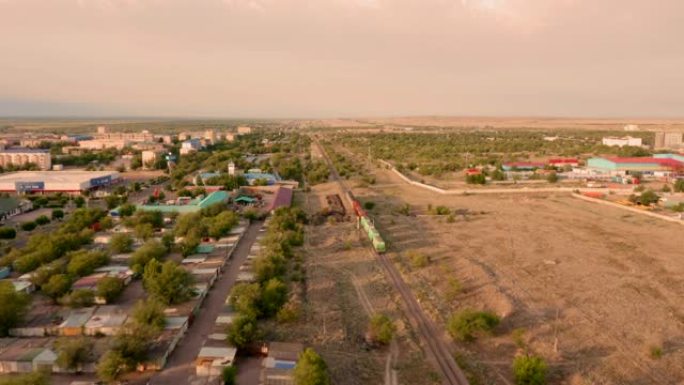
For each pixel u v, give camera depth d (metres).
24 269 72.56
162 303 58.75
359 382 45.97
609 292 68.06
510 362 50.16
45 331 53.72
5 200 126.19
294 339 54.03
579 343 53.91
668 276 74.19
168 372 46.41
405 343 53.84
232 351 49.50
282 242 85.19
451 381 46.44
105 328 53.97
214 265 76.75
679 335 55.81
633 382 46.41
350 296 67.06
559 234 99.56
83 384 44.28
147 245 79.81
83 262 71.75
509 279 73.12
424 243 93.69
